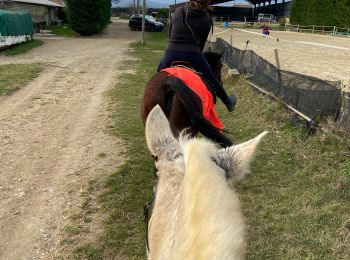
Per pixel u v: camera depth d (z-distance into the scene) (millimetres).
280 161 6188
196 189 1267
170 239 1494
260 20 66875
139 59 19281
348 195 5125
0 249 4352
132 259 4105
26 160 6617
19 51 21109
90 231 4590
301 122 7340
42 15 42562
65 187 5645
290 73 8430
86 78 14047
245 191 5359
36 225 4758
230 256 1158
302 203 5004
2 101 10508
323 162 5934
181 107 4098
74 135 7895
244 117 8547
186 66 4691
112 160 6578
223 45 15094
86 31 33688
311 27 44562
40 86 12523
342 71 14781
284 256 4102
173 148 2059
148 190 5484
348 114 6516
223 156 1795
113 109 9820
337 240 4324
